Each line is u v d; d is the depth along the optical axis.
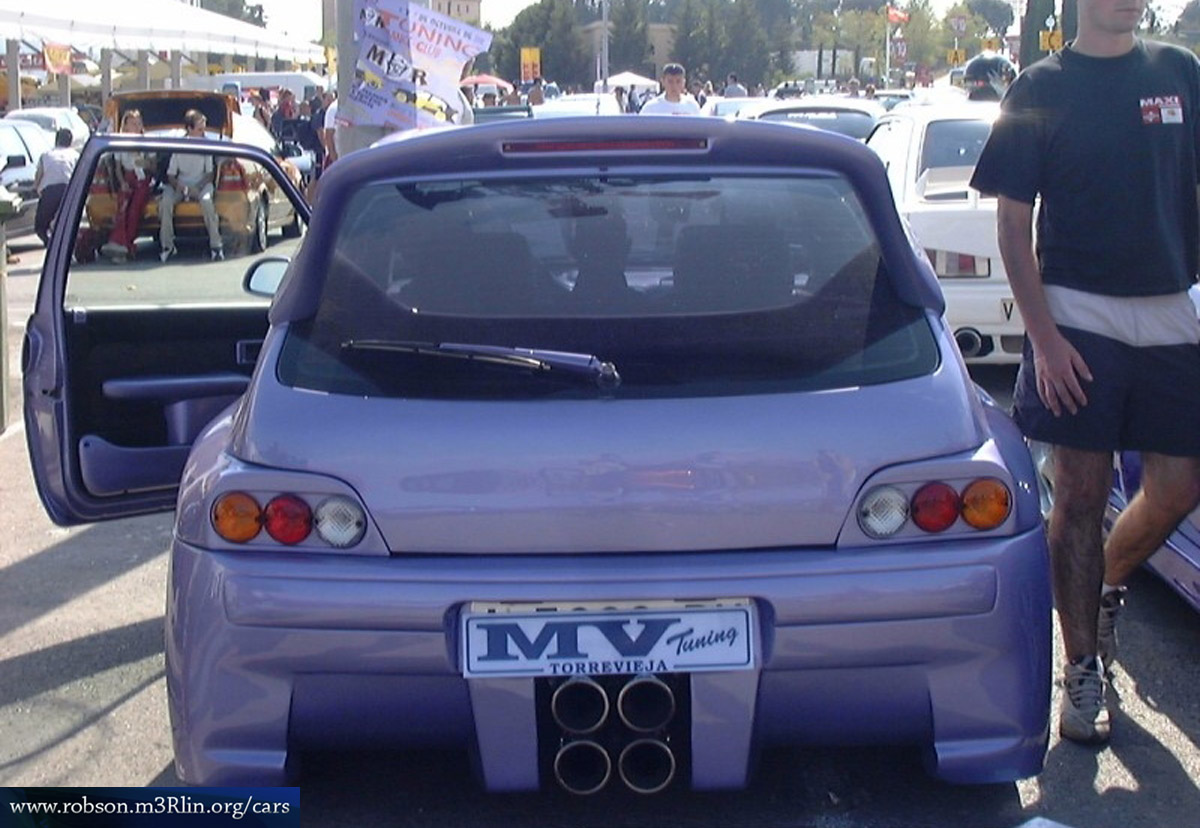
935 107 10.06
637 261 3.42
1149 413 3.90
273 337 3.42
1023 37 13.36
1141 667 4.64
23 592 5.57
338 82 9.24
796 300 3.35
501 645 3.09
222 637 3.13
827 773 3.82
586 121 3.60
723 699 3.11
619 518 3.10
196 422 5.00
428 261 3.45
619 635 3.09
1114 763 3.93
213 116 19.88
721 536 3.11
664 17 99.94
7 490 7.13
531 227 3.49
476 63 77.56
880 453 3.13
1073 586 4.02
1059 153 3.84
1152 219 3.80
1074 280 3.88
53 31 19.78
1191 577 4.43
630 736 3.19
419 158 3.60
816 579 3.07
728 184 3.57
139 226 5.85
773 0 96.38
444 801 3.71
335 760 3.91
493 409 3.17
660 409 3.15
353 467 3.13
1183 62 3.87
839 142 3.59
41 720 4.35
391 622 3.07
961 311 8.50
